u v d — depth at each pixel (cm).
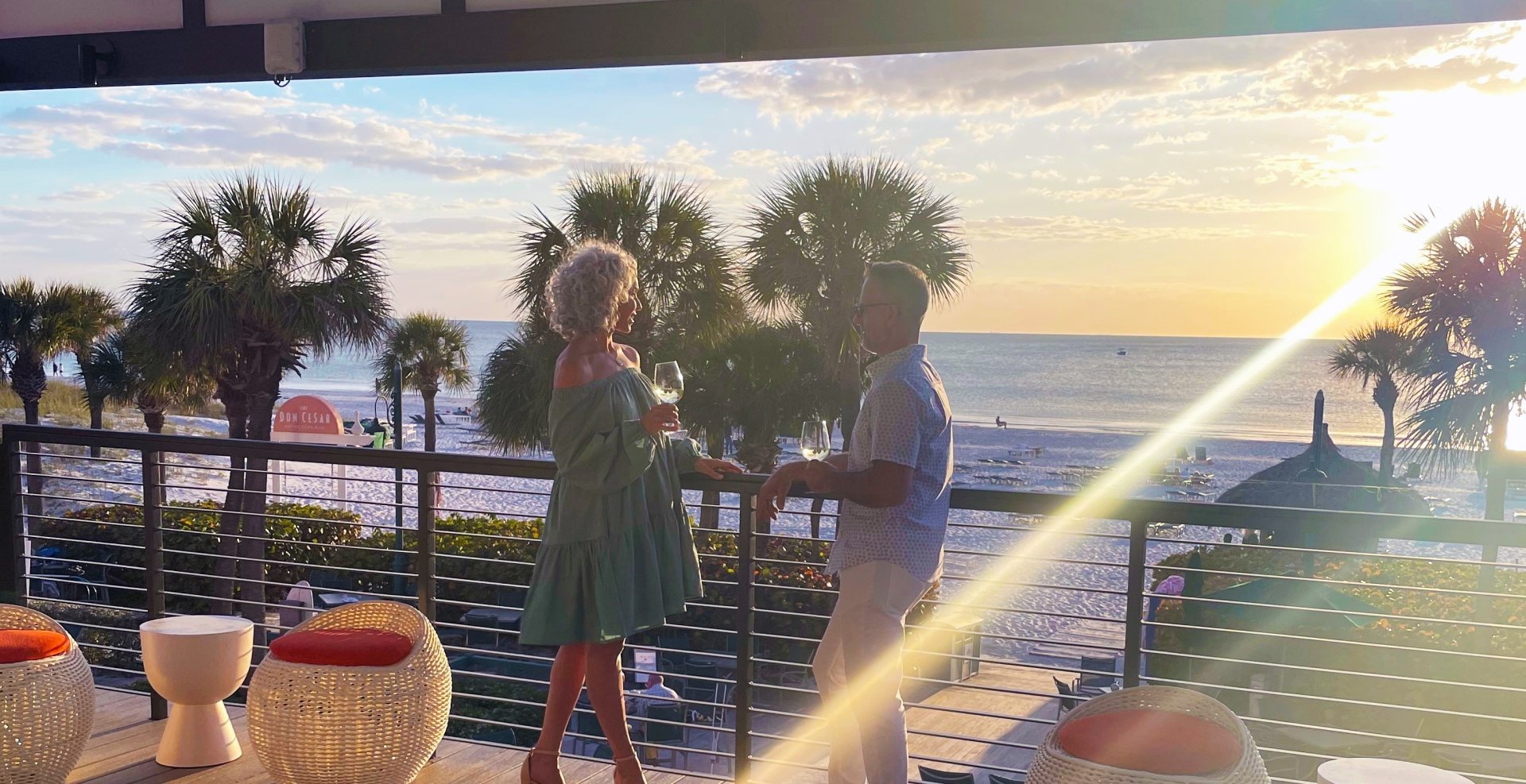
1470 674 733
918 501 271
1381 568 1153
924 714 984
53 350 2594
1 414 3438
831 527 2397
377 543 1408
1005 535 2744
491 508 2959
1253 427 5631
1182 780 211
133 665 1048
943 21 374
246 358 1609
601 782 348
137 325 1580
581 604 306
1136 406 6288
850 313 1734
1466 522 272
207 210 1577
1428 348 1367
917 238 1727
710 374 1780
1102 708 253
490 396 1842
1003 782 797
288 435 1762
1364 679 766
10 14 488
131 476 2405
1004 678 1158
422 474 366
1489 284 1295
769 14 392
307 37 448
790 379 1764
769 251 1750
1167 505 294
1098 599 1991
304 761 309
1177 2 348
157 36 466
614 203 1778
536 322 1816
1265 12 342
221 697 366
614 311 302
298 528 1425
